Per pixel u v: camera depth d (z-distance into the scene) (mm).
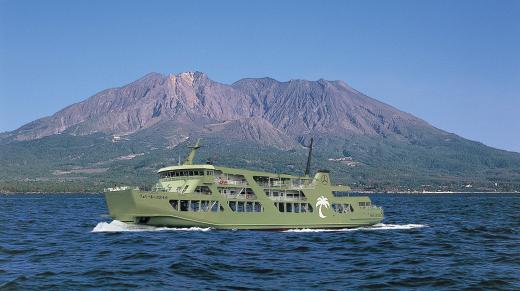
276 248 64375
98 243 67812
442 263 55125
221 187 79688
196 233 75188
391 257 59000
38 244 68375
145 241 68000
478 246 68812
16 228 91438
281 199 83938
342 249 64750
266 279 46531
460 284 44812
